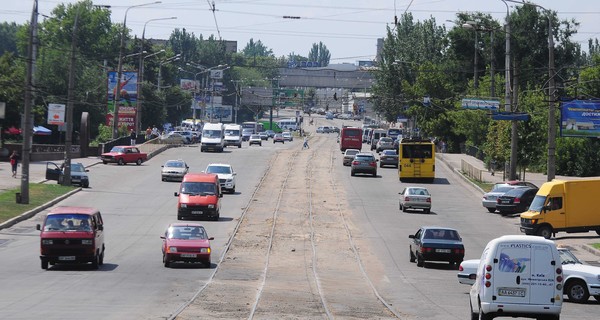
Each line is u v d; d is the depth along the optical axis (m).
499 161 140.25
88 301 44.88
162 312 41.38
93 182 128.12
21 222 90.69
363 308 46.84
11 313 39.56
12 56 161.75
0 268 61.22
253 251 77.12
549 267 36.84
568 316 46.25
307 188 128.75
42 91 179.62
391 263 73.38
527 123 127.19
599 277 53.44
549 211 87.69
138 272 60.94
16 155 127.06
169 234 66.44
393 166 167.00
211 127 192.62
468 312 46.59
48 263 61.22
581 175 148.75
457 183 141.12
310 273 65.69
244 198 115.94
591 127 107.50
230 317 40.56
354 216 103.50
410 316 44.09
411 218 103.06
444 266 72.31
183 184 96.44
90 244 60.62
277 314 42.44
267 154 187.00
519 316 37.19
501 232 93.31
